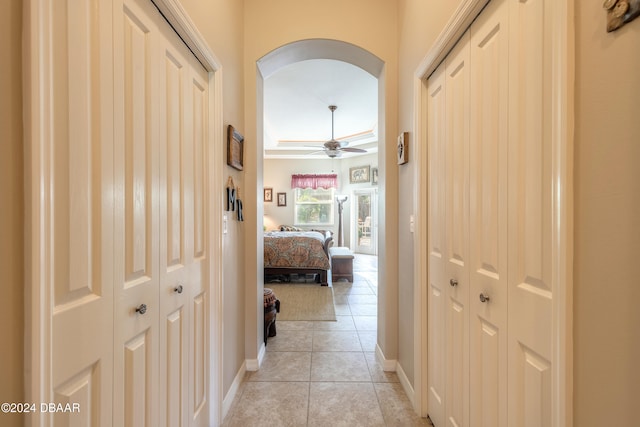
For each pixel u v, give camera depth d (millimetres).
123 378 904
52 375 647
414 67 1779
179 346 1254
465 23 1214
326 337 2812
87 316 761
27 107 590
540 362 842
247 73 2172
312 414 1725
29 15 589
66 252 694
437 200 1564
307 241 4926
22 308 592
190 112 1352
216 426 1562
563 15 674
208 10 1477
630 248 549
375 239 7973
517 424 944
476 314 1195
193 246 1384
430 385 1668
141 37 994
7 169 567
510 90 972
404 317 1975
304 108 5109
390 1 2172
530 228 886
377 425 1638
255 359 2195
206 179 1538
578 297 655
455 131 1362
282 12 2174
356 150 5281
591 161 625
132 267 945
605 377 595
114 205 864
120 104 890
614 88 576
